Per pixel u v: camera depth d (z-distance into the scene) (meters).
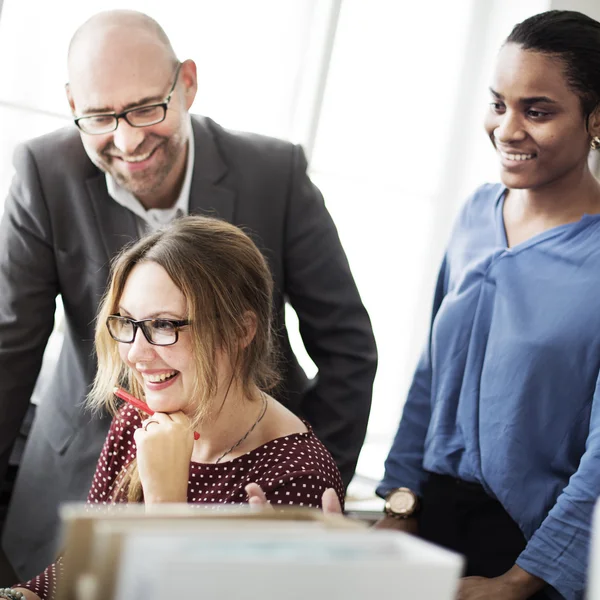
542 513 1.69
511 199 1.85
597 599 0.63
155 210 1.92
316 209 2.06
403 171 3.55
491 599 1.62
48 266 1.97
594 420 1.61
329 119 3.37
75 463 2.02
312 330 2.08
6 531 2.17
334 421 2.04
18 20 2.82
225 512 0.72
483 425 1.76
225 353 1.46
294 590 0.55
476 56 3.51
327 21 3.25
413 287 3.64
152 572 0.53
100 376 1.63
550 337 1.67
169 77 1.74
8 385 1.95
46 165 1.93
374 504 2.89
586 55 1.64
